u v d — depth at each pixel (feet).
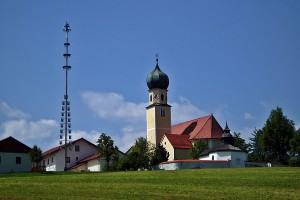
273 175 221.25
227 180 200.23
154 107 472.85
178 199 149.69
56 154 419.33
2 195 157.89
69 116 337.93
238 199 149.18
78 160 427.74
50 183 199.72
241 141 480.23
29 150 364.38
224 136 401.90
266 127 428.56
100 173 272.51
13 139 362.74
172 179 209.67
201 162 351.05
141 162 378.94
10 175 284.00
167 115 475.31
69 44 341.82
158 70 483.92
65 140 334.03
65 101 337.52
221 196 154.92
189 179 207.72
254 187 176.45
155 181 202.59
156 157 398.62
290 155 417.49
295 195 156.56
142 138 411.13
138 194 160.04
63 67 340.39
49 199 148.36
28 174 290.56
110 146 380.37
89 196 155.84
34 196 155.22
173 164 354.13
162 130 470.80
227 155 364.58
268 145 427.33
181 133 464.65
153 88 481.46
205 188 174.70
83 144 431.43
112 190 170.91
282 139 421.18
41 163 446.19
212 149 379.35
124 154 408.26
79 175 249.34
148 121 479.41
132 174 248.11
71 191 168.55
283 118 428.15
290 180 196.75
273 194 158.61
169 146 430.20
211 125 435.94
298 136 407.44
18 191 169.48
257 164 372.99
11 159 358.23
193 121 469.16
